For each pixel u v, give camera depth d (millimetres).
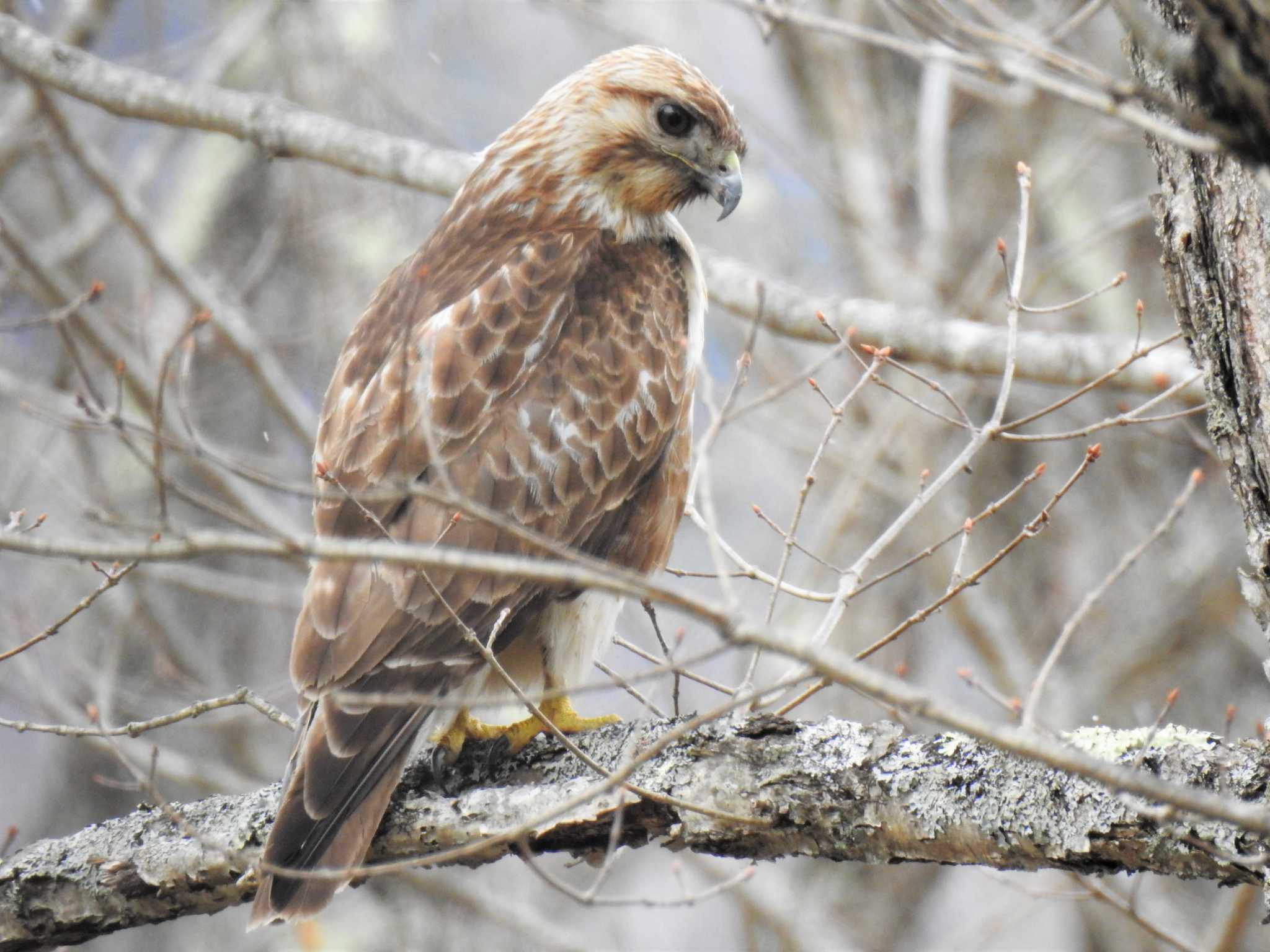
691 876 16766
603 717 8648
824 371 15062
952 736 6430
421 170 10844
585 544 8578
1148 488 13961
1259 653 13484
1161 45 4965
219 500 13023
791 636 4707
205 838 6941
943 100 14297
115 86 11375
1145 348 8039
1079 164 13664
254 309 14922
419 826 7293
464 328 8578
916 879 14953
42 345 15305
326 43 15086
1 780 16281
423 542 7938
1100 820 5969
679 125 9523
